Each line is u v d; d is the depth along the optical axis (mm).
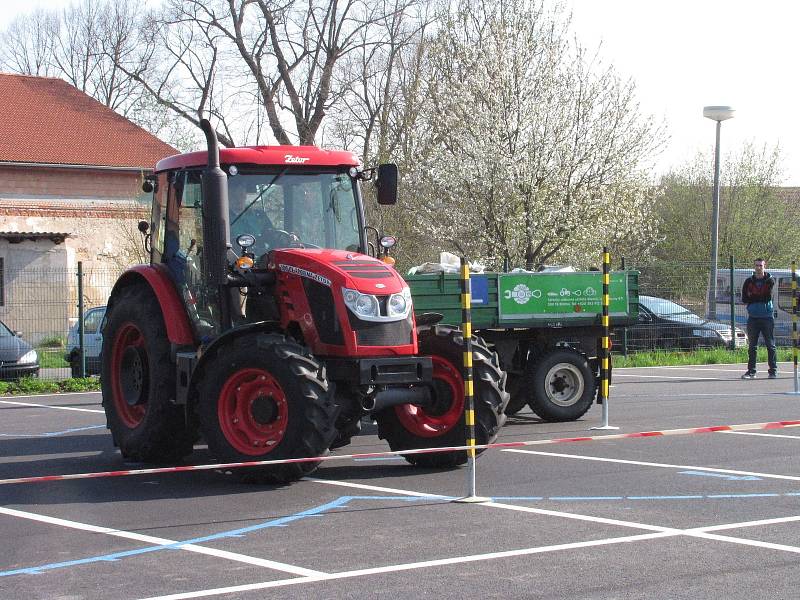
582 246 30078
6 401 17969
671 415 14086
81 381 20109
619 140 30031
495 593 5715
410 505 8219
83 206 35656
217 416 9203
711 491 8648
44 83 39438
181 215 10617
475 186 30062
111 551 6863
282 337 9117
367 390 9203
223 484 9320
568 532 7184
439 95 31766
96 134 37281
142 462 10852
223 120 44000
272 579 6074
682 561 6352
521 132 29938
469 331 8516
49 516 8055
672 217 47219
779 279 28578
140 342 10914
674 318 25312
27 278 26578
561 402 13648
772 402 15523
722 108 26594
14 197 34906
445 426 9945
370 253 10555
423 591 5773
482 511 7941
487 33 30484
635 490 8727
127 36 53812
